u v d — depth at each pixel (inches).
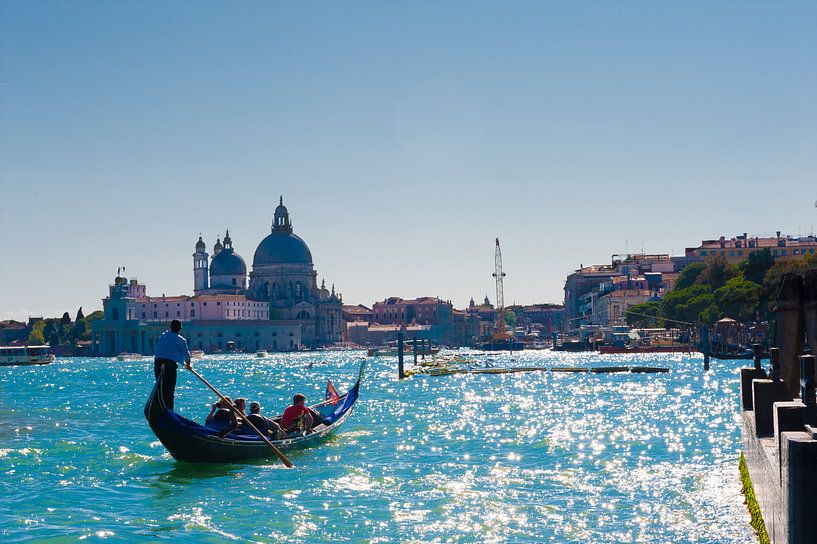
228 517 1382.9
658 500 1428.4
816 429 711.7
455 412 3105.3
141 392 5585.6
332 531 1288.1
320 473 1755.7
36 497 1561.3
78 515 1411.2
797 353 1590.8
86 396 5108.3
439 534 1259.2
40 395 5270.7
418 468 1791.3
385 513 1385.3
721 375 5718.5
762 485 1031.0
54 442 2367.1
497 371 6889.8
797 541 687.7
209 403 4215.1
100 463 1940.2
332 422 2303.2
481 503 1441.9
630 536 1219.9
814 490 684.1
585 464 1792.6
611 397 3799.2
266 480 1696.6
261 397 4904.0
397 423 2667.3
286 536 1267.2
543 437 2242.9
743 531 1210.0
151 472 1813.5
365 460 1910.7
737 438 2139.5
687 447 1999.3
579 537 1224.2
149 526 1333.7
